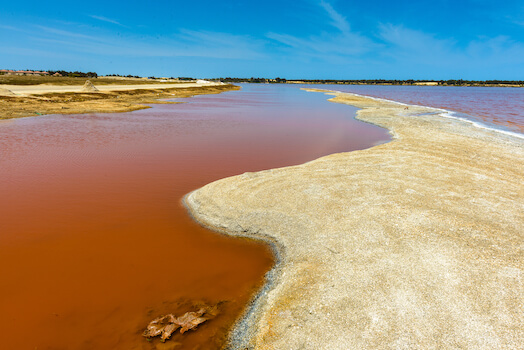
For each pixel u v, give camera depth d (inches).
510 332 248.1
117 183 636.7
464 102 2687.0
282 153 882.1
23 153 836.6
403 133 1081.4
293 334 263.4
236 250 412.5
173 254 404.2
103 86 3309.5
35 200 552.7
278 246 412.5
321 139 1071.6
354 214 429.4
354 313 275.6
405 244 357.4
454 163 663.8
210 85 5221.5
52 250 408.5
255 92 4638.3
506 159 721.0
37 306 314.3
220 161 797.9
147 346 267.3
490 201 464.1
